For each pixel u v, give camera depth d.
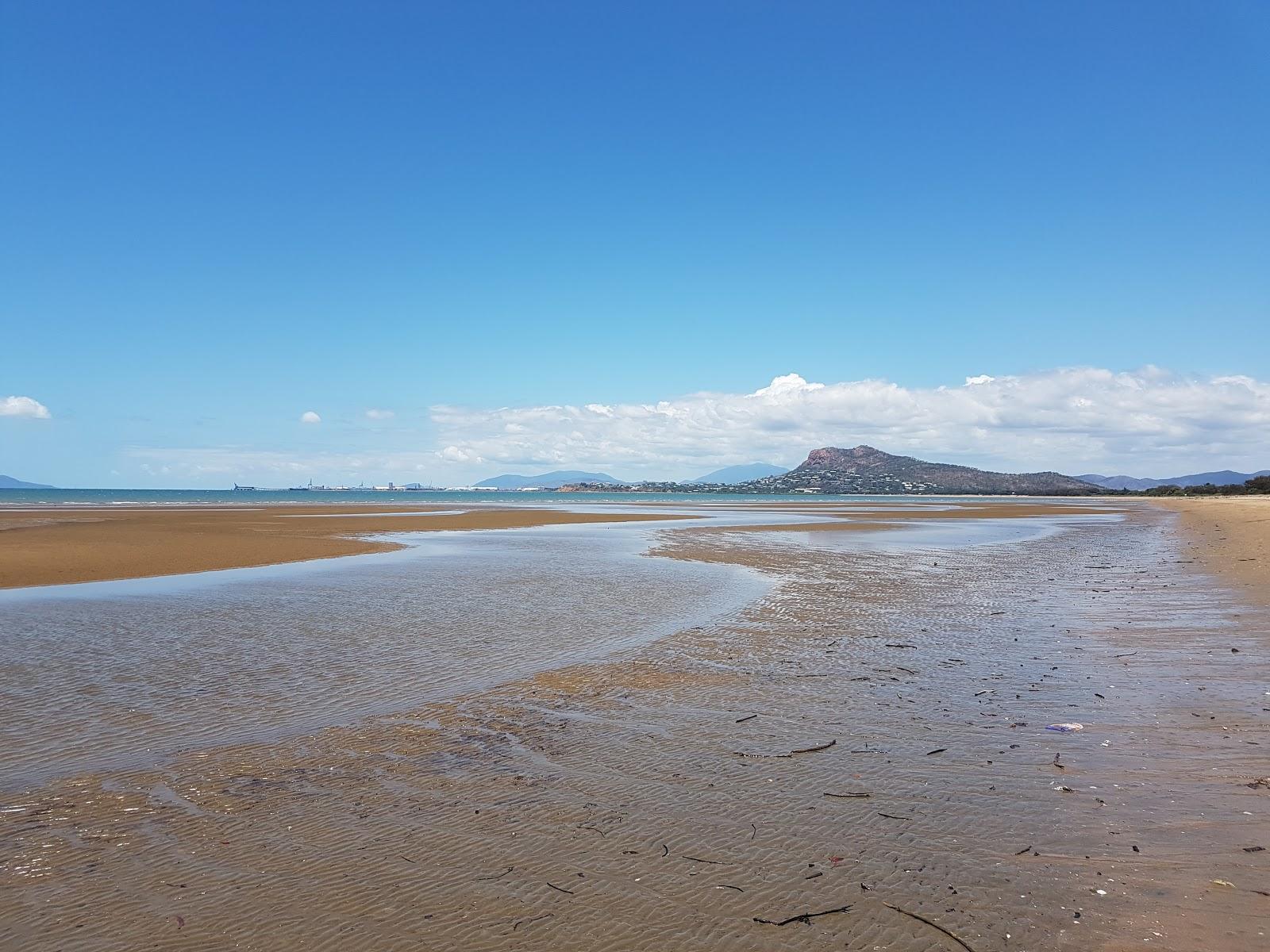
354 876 5.90
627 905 5.48
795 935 5.09
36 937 5.09
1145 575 24.00
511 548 34.78
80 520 51.72
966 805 7.08
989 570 26.19
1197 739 8.73
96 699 10.76
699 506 108.62
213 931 5.17
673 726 9.62
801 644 14.42
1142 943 4.89
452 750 8.75
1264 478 181.12
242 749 8.80
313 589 21.61
